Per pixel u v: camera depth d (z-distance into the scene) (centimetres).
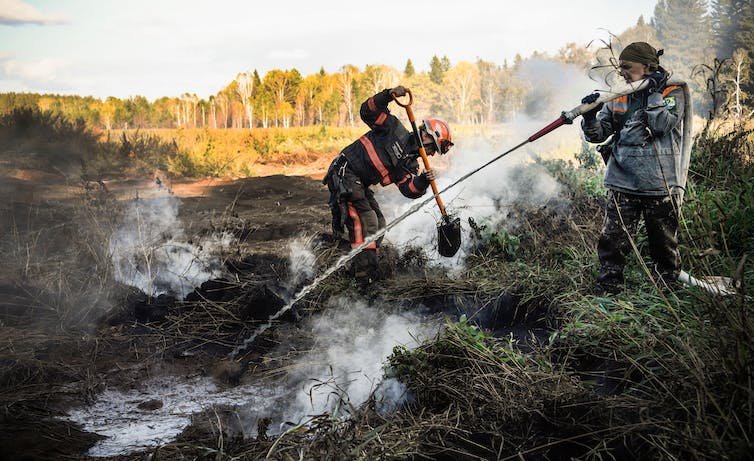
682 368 318
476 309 493
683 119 411
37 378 421
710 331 328
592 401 321
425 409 344
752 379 280
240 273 596
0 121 1515
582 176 727
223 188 1186
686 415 292
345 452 292
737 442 264
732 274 339
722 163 573
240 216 870
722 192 526
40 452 332
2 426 354
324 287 541
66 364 443
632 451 295
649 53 404
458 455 304
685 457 274
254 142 2167
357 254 537
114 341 481
